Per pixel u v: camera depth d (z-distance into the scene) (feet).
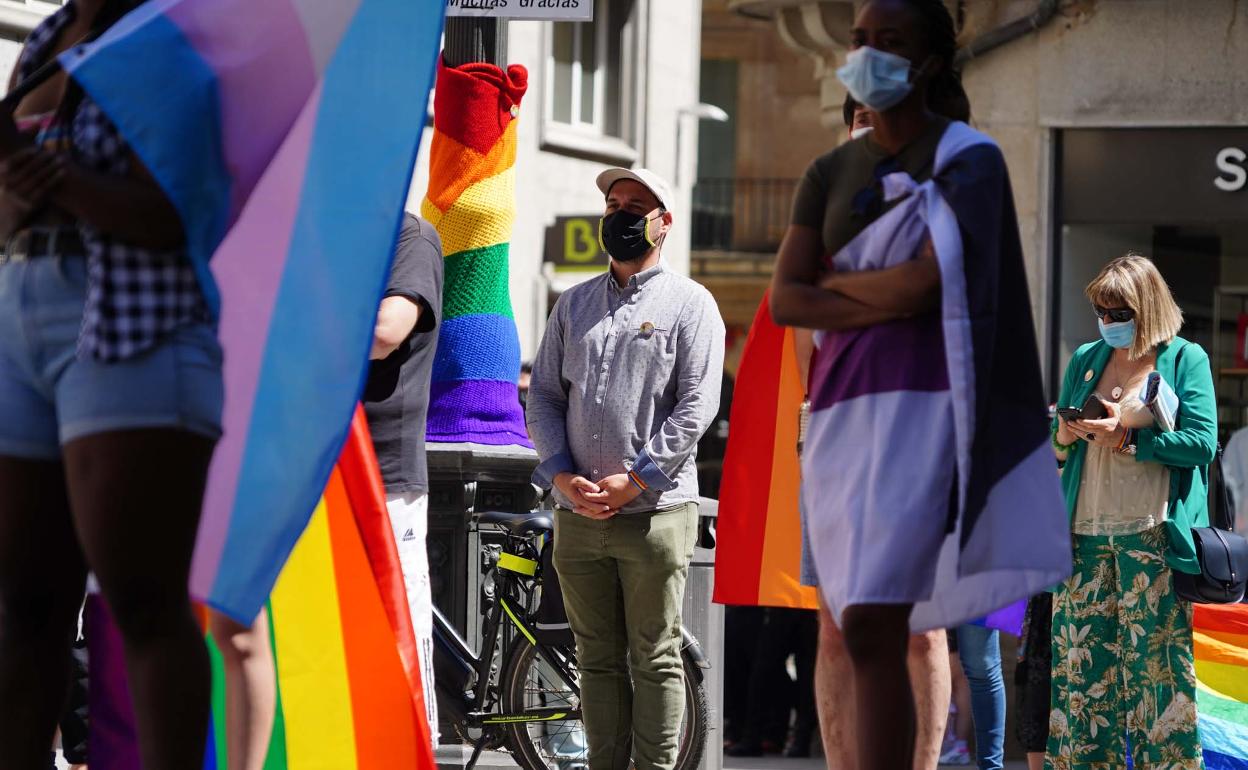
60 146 18.16
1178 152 69.00
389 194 21.02
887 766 20.07
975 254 20.04
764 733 57.52
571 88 99.55
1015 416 20.48
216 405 18.38
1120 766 36.22
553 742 38.83
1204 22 67.92
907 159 21.01
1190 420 35.19
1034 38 69.87
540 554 38.91
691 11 108.58
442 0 21.25
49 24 19.34
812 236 21.70
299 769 24.40
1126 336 35.60
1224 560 34.76
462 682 38.65
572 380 32.83
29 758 18.69
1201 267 69.56
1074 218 70.28
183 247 18.22
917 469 20.03
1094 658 36.09
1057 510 20.35
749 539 33.42
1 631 18.75
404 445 29.81
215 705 23.52
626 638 33.17
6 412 18.24
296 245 21.02
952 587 20.97
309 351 20.93
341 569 24.67
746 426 33.53
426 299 28.73
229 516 20.84
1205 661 42.39
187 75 18.24
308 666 24.56
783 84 173.68
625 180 32.76
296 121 19.86
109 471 17.61
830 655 28.17
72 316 17.93
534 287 94.73
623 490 31.76
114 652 22.44
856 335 20.94
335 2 20.11
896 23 20.88
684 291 32.71
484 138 39.99
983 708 39.40
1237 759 39.19
